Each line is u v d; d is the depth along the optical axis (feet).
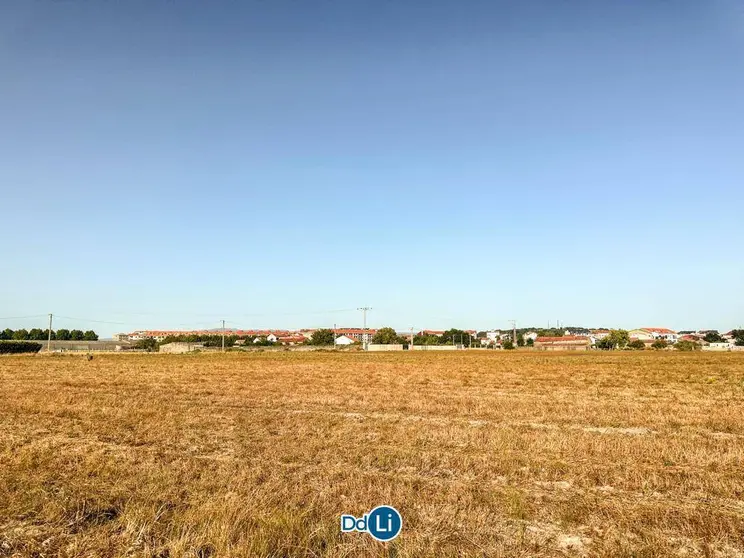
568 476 37.35
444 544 25.36
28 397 86.89
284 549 24.70
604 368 171.22
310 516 28.58
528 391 97.81
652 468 39.52
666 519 28.73
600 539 26.50
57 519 28.94
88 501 31.78
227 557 23.79
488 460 41.57
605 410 71.46
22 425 60.18
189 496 32.60
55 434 55.01
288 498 31.40
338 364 194.29
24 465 40.60
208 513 28.53
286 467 40.16
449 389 101.91
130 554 24.86
